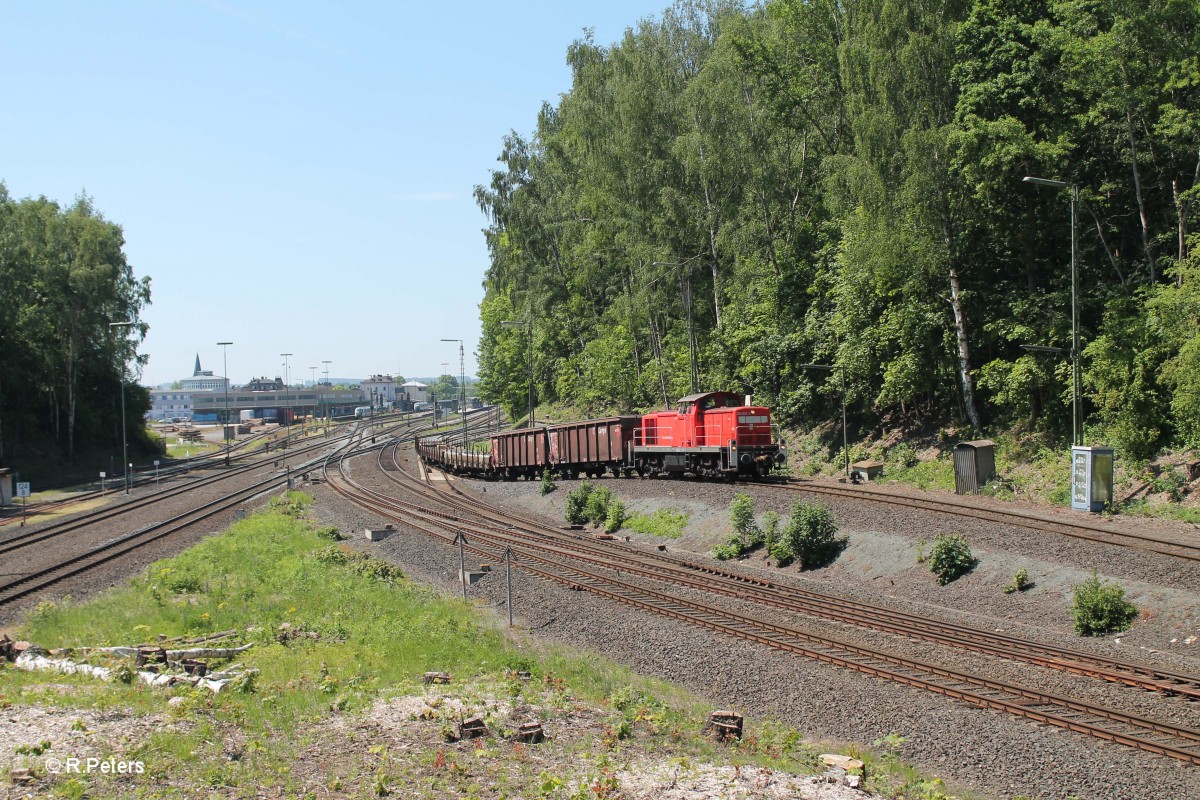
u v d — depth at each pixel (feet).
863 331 134.72
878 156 120.67
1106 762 40.55
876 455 137.59
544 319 261.65
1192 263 96.22
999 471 113.50
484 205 260.62
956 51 119.96
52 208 261.85
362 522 131.34
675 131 167.02
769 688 53.31
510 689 51.75
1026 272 124.57
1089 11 107.04
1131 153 108.37
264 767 38.37
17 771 35.35
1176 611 60.70
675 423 135.13
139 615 71.15
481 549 101.91
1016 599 70.28
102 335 261.03
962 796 39.29
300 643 63.36
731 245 151.74
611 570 87.10
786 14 153.89
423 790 36.47
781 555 92.48
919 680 51.19
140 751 38.88
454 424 424.46
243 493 179.42
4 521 153.69
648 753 42.60
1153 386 100.12
